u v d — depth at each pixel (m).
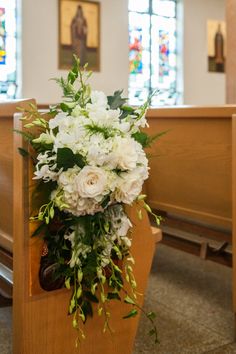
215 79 9.98
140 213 1.96
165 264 3.94
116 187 1.71
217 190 2.79
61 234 1.84
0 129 2.15
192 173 2.93
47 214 1.76
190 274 3.70
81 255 1.81
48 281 1.90
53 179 1.73
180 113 2.86
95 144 1.70
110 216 1.82
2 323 2.76
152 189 3.26
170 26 9.61
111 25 8.60
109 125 1.74
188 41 9.61
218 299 3.18
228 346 2.52
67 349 1.98
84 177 1.66
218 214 2.81
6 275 2.13
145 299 3.17
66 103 1.79
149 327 2.74
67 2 8.09
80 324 2.00
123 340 2.14
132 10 9.15
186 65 9.62
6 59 7.81
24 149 1.79
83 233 1.78
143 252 2.13
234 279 2.51
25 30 7.76
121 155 1.70
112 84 8.68
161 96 9.52
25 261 1.84
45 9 7.91
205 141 2.80
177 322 2.81
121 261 2.04
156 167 3.18
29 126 1.77
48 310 1.92
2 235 2.23
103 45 8.53
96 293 1.99
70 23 8.15
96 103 1.80
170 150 3.04
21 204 1.81
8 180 2.12
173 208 3.12
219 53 9.98
